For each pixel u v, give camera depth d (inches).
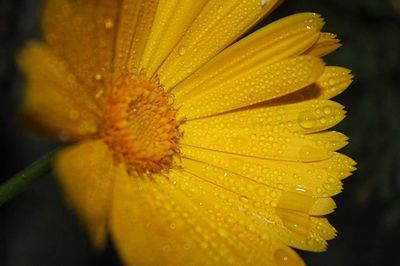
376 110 9.2
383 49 9.2
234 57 6.4
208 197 6.3
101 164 5.7
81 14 5.5
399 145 9.1
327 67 6.5
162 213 6.0
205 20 6.4
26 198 9.9
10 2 9.0
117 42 6.2
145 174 6.3
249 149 6.5
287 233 6.2
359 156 9.2
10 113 9.4
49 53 5.3
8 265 9.8
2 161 9.7
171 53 6.5
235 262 5.9
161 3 6.4
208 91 6.5
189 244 5.8
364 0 9.2
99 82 6.0
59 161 5.1
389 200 9.6
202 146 6.5
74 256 10.0
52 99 5.2
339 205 10.8
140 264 5.4
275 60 6.4
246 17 6.4
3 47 9.1
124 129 6.2
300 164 6.4
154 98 6.4
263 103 6.5
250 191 6.4
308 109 6.5
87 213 5.1
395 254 11.0
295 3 9.3
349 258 10.8
